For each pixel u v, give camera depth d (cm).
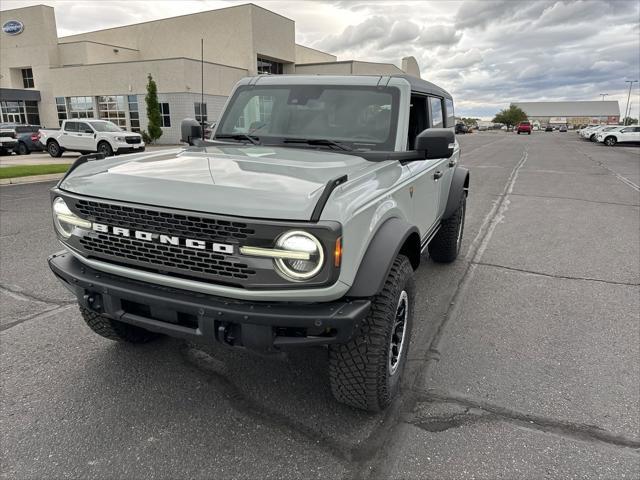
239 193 224
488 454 253
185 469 238
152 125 3158
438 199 448
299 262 214
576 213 947
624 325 421
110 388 306
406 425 276
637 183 1434
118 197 242
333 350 260
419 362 351
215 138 398
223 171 261
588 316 440
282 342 228
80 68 3612
